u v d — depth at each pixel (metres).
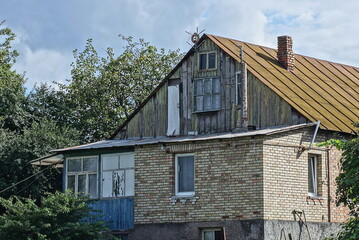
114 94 51.03
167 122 35.03
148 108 35.75
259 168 29.70
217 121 33.56
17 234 30.36
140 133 35.84
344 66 40.44
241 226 29.81
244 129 32.53
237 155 30.33
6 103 44.47
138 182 32.75
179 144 31.83
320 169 31.64
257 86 32.69
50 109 47.34
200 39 34.44
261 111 32.44
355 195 26.36
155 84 51.81
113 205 33.31
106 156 33.97
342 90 36.72
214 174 30.81
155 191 32.25
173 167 32.00
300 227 30.50
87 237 30.59
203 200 30.92
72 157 34.84
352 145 26.16
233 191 30.25
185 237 31.11
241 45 35.44
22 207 30.73
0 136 40.62
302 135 31.11
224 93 33.53
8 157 39.94
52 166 39.00
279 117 31.95
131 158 33.31
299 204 30.66
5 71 48.56
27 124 45.62
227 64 33.66
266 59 35.72
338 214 31.98
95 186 34.03
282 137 30.44
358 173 26.00
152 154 32.56
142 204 32.50
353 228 26.11
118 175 33.53
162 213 31.89
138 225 32.44
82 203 31.20
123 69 51.50
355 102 35.84
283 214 30.05
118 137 36.66
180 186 31.88
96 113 49.50
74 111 49.25
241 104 32.88
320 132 31.77
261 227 29.30
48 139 41.03
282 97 31.88
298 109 31.47
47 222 30.56
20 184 39.97
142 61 52.00
